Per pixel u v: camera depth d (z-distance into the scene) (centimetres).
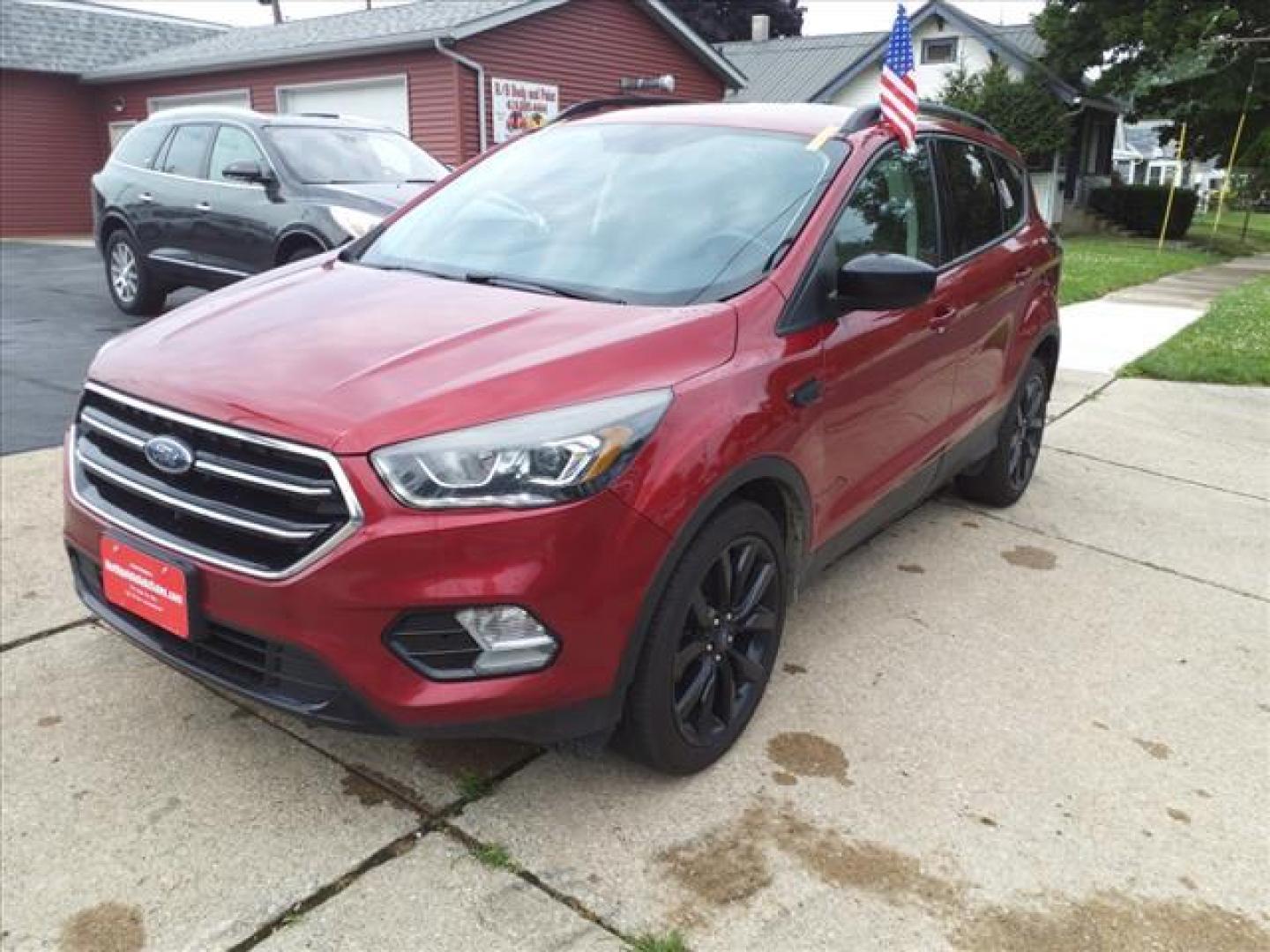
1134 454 634
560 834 257
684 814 267
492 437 226
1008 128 2472
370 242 369
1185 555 469
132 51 2227
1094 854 261
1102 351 960
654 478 241
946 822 270
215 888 236
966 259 412
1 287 1148
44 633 345
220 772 276
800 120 364
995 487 508
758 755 296
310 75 1706
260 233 786
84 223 2164
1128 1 2455
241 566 232
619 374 248
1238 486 577
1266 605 418
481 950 221
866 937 229
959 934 232
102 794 266
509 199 358
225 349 265
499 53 1597
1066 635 383
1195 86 2559
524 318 274
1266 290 1538
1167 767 301
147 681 319
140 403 254
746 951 224
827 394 303
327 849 249
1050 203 2588
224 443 237
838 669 347
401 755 287
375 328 272
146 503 257
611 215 333
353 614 222
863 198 338
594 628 237
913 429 373
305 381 242
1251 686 351
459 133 1560
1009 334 455
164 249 875
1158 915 242
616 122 387
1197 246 2631
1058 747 308
